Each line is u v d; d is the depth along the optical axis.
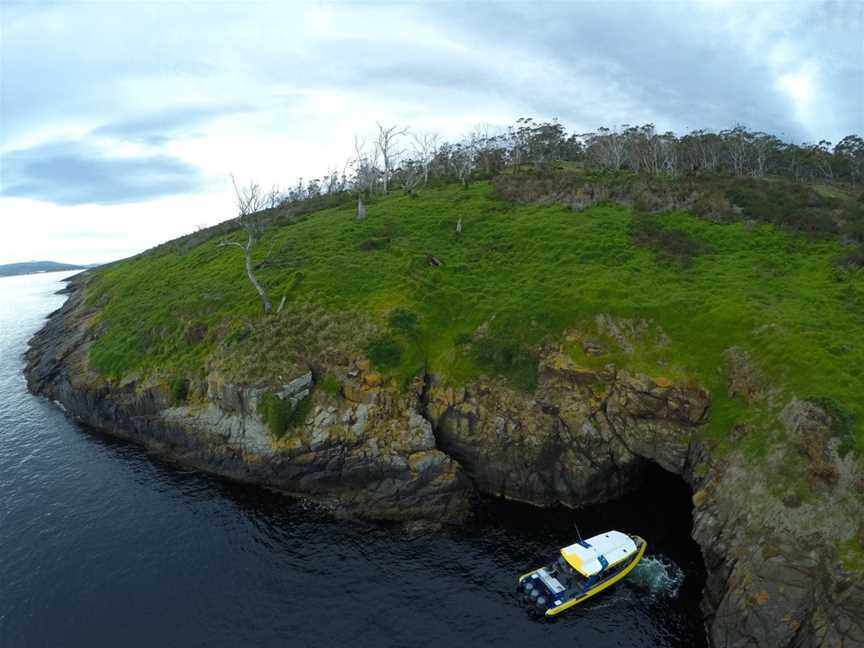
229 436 50.19
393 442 45.78
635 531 40.66
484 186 97.69
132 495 46.75
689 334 46.22
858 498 30.25
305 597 34.47
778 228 65.50
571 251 64.00
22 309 160.75
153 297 77.56
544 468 45.31
